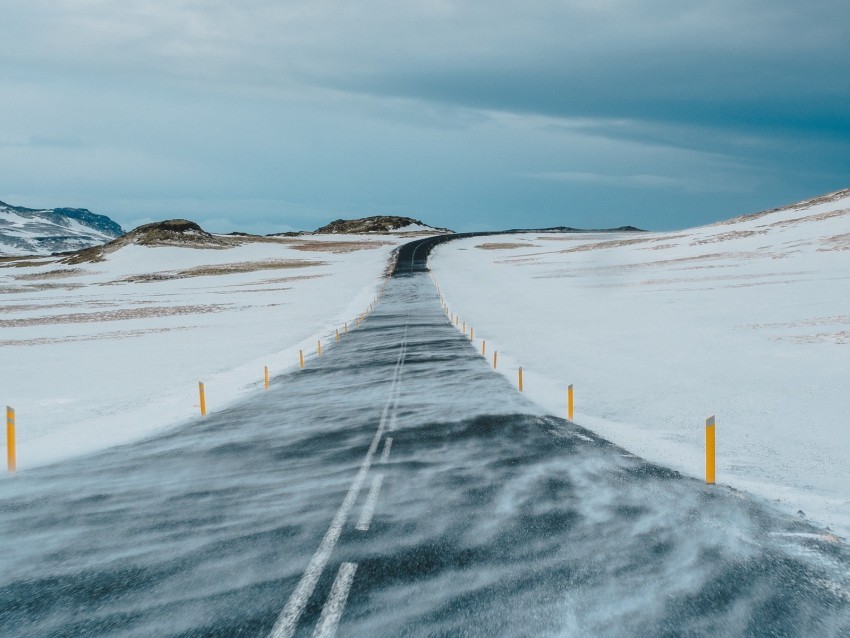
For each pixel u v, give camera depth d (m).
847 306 30.86
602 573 6.36
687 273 57.47
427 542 7.27
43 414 17.45
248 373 24.30
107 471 11.11
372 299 57.25
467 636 5.21
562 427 13.56
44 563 7.02
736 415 13.85
